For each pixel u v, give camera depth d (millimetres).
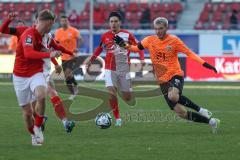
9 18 30109
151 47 36094
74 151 28844
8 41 86438
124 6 103938
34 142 30438
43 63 30000
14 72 29500
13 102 54656
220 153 28469
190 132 36094
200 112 35469
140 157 27297
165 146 30484
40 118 29578
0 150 28969
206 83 79562
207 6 103750
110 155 27797
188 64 81938
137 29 96375
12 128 37375
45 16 28875
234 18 97938
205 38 88750
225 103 55594
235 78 82062
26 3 106188
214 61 82375
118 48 40250
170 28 100875
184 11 103750
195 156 27609
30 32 28688
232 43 88375
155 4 104625
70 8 105062
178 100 35156
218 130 36969
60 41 58312
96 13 101125
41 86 29078
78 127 38281
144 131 36594
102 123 37344
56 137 33781
